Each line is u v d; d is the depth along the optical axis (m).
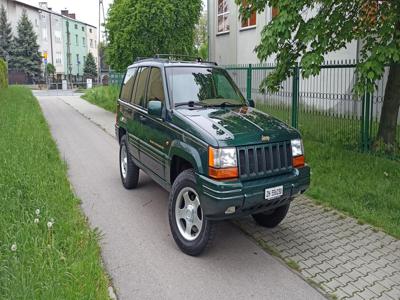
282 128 4.58
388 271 4.13
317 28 6.99
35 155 7.98
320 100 9.40
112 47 17.88
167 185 4.97
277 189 4.23
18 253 3.80
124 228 5.19
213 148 4.02
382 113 8.16
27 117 14.21
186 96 5.15
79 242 4.32
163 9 16.45
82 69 77.75
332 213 5.67
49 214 4.84
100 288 3.60
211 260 4.34
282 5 7.00
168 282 3.90
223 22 22.64
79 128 14.31
